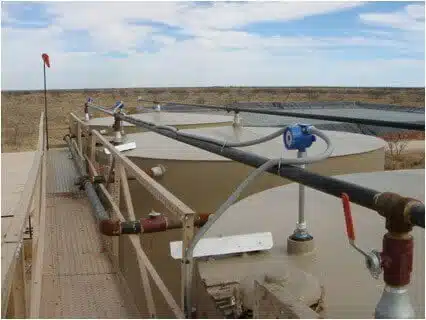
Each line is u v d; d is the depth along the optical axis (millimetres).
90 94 60500
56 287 4277
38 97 56500
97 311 3762
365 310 2502
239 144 2818
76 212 6859
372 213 4148
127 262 5430
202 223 3043
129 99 51906
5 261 2078
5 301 1896
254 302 2076
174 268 5582
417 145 24328
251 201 4594
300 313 1704
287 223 3840
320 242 3430
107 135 9664
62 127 30031
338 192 1683
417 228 3652
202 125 10594
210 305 2674
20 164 8258
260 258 3115
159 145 7602
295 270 2500
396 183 5102
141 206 6262
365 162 7090
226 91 67188
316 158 2150
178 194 6363
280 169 2139
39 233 3941
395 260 1368
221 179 6309
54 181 9273
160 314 4668
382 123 3092
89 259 5004
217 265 3016
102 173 7406
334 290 2713
